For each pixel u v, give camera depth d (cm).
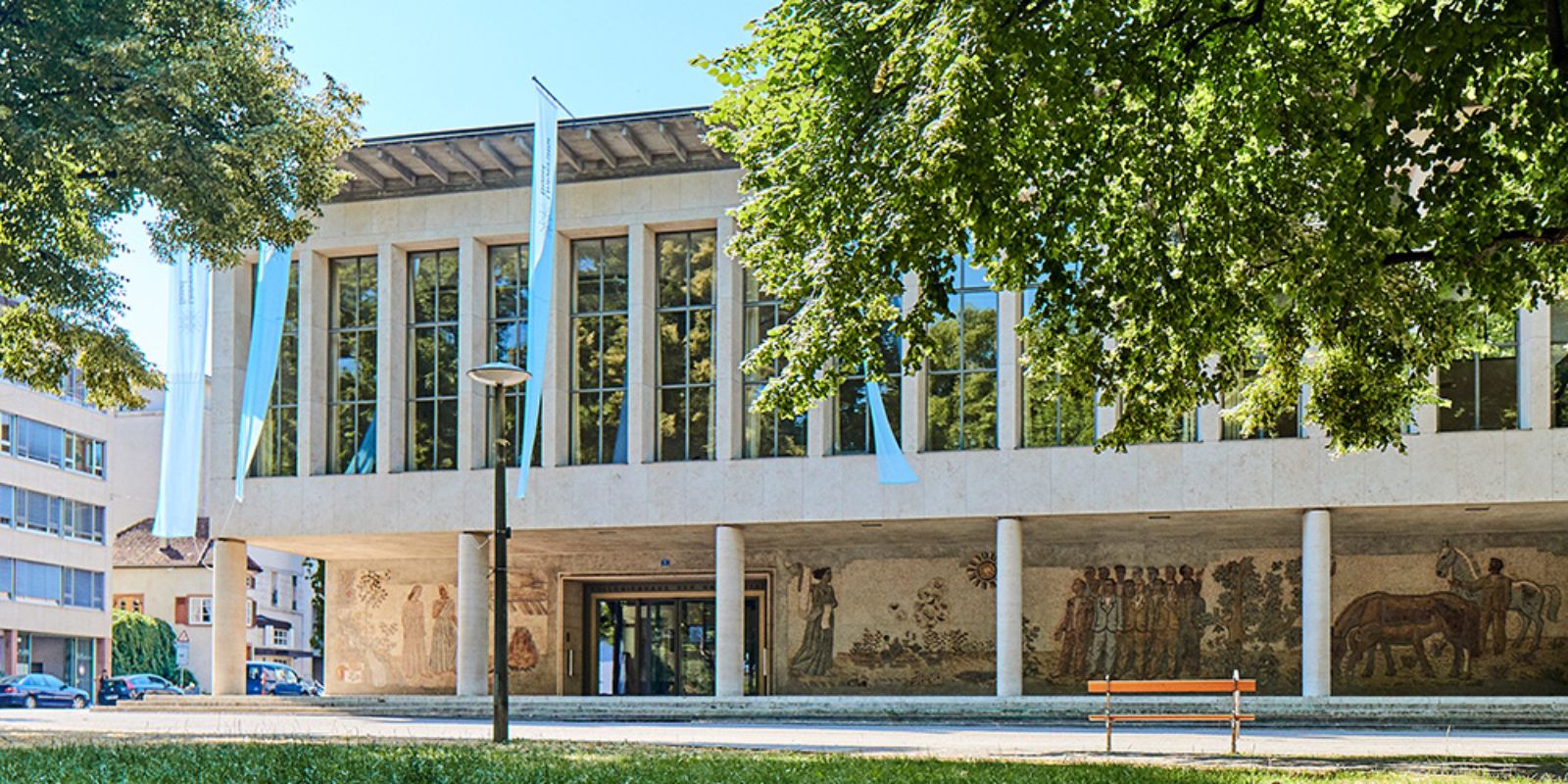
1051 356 2041
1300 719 3506
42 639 8006
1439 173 1593
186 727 3114
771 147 2020
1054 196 1703
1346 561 4288
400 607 4956
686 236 4331
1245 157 1898
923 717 3728
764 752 2056
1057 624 4431
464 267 4372
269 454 4494
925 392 4072
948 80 1477
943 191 1493
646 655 4834
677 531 4328
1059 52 1538
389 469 4350
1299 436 3812
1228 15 1698
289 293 4541
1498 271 1794
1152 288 1836
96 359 3017
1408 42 1455
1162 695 3716
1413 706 3481
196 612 9419
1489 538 4197
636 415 4219
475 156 4281
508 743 2169
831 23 1847
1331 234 1717
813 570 4616
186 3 2670
